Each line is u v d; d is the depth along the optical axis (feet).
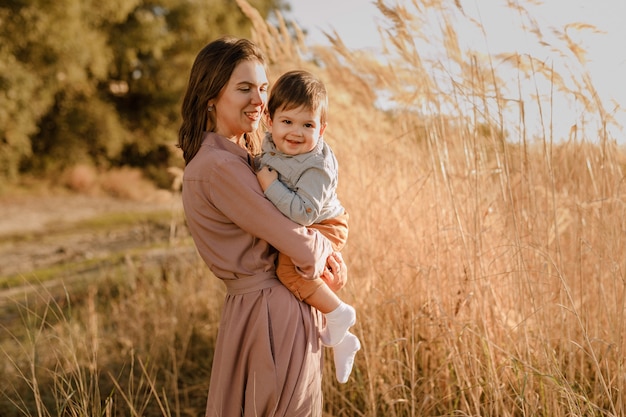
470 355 8.89
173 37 67.05
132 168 67.72
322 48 13.41
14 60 49.26
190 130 7.25
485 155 10.42
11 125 50.11
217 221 6.84
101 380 12.26
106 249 29.40
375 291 10.97
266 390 6.68
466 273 9.68
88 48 56.13
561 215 9.91
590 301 10.03
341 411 9.86
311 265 6.58
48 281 21.52
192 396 12.05
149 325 14.88
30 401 11.37
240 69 6.95
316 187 6.66
